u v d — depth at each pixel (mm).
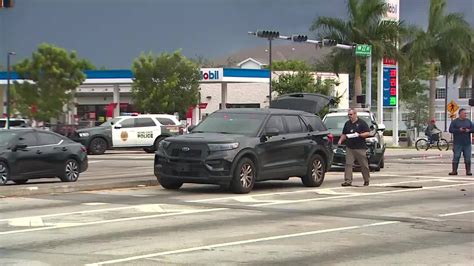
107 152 73875
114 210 23359
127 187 31938
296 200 26766
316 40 83250
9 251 15992
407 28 93062
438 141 81625
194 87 114500
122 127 67938
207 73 115188
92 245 16750
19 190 28312
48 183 33625
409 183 34625
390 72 94375
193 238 17828
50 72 108125
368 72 82812
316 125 33562
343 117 44969
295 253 15867
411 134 103812
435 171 44094
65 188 29797
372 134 33219
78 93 136125
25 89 108125
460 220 21500
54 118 109500
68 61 109438
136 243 17031
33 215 22094
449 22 106562
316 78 125562
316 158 32719
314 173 32562
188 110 114375
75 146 36281
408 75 116188
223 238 17859
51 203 25531
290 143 31156
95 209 23656
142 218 21484
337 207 24625
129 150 75750
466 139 40250
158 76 112875
